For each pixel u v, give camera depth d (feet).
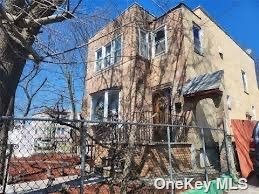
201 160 33.37
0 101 14.39
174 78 41.29
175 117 37.93
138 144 27.25
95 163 25.48
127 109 42.47
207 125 37.91
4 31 14.20
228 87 50.03
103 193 19.43
